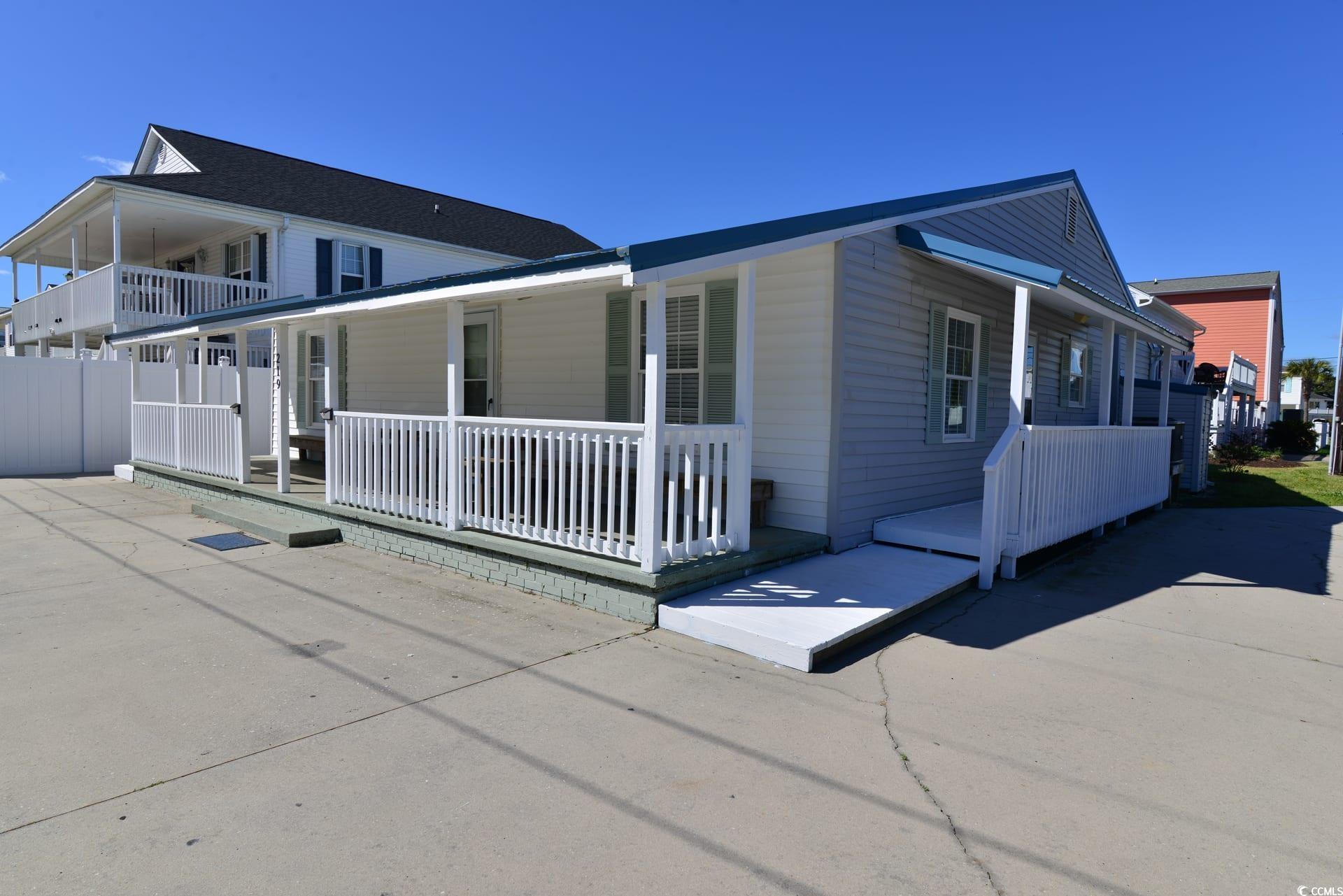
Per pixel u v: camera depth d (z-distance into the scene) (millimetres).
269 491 8680
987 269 6590
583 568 5258
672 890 2371
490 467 6766
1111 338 8180
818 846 2617
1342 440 17203
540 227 24203
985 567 6078
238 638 4676
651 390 4898
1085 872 2496
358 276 17938
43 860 2465
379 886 2373
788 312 6824
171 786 2941
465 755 3217
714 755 3252
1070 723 3631
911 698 3893
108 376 13867
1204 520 10023
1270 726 3631
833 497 6551
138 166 19672
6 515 8922
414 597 5633
